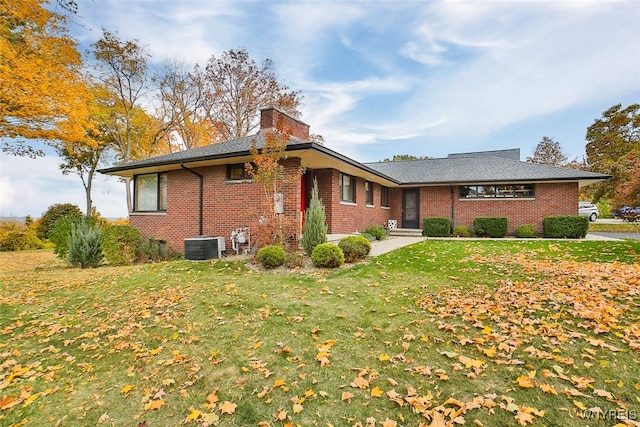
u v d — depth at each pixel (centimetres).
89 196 2494
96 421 274
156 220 1221
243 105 2433
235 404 284
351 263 779
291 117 1264
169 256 1120
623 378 292
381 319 438
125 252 1069
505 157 2050
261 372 329
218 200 1070
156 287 644
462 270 691
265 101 2425
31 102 1235
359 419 257
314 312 470
